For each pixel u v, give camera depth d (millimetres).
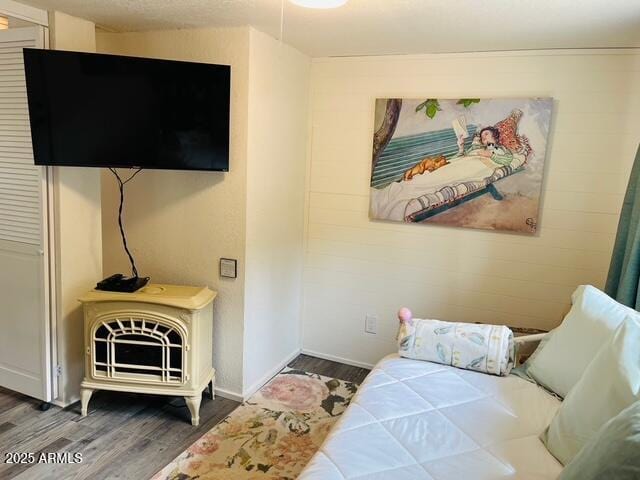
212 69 2473
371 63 3146
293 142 3174
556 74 2752
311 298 3539
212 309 2824
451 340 2242
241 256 2773
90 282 2756
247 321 2869
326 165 3355
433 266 3160
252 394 2979
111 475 2145
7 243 2666
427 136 3027
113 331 2545
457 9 2143
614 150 2688
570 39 2527
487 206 2943
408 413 1788
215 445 2406
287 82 3012
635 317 1702
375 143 3162
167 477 2146
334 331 3508
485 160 2908
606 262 2771
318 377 3260
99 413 2668
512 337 2246
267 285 3061
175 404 2805
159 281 3016
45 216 2527
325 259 3455
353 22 2416
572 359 1942
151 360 2604
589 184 2752
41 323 2623
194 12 2371
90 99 2330
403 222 3189
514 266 2963
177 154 2508
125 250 3076
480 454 1561
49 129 2307
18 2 2285
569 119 2752
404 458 1509
